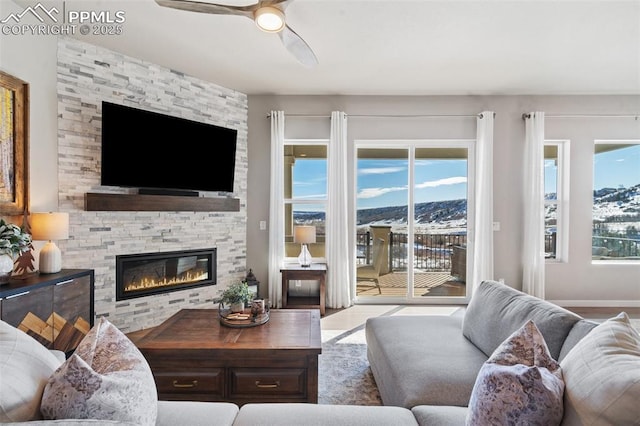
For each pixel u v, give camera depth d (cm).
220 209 393
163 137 345
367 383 242
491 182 426
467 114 436
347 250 430
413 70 361
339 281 427
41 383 101
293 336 210
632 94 433
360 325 362
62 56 296
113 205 316
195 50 321
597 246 451
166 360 192
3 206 253
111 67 323
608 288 436
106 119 307
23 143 268
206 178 382
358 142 443
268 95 436
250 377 192
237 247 426
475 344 205
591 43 303
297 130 438
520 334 126
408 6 250
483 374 111
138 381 109
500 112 436
